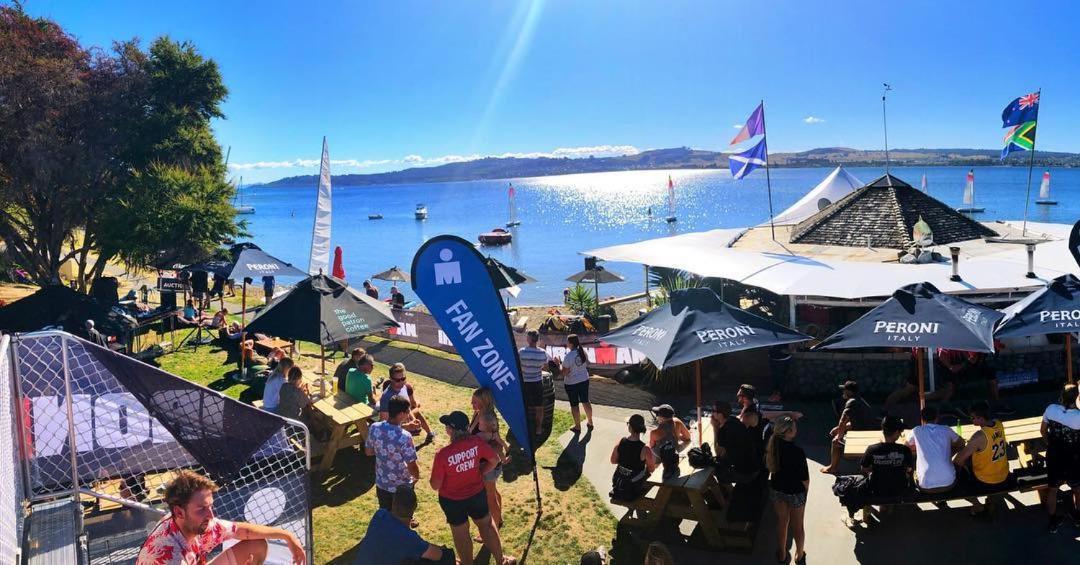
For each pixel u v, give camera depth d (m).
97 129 25.92
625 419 11.46
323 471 9.22
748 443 7.47
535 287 41.22
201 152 30.38
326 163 17.61
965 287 12.34
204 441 5.64
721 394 12.55
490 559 7.14
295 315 10.02
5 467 4.41
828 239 18.34
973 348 7.64
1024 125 17.39
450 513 6.43
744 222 99.00
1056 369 11.91
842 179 25.12
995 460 7.14
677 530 7.66
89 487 6.38
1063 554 6.83
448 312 7.79
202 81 30.72
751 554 7.12
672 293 8.91
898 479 7.23
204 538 4.48
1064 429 7.00
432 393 13.16
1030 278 12.69
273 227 138.00
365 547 5.27
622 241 76.62
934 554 6.95
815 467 9.25
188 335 18.22
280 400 9.32
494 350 7.80
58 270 26.95
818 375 12.14
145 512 6.57
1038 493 7.98
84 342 5.42
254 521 6.73
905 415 11.09
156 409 5.53
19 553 4.34
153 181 25.41
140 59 28.53
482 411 7.70
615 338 8.69
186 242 25.47
